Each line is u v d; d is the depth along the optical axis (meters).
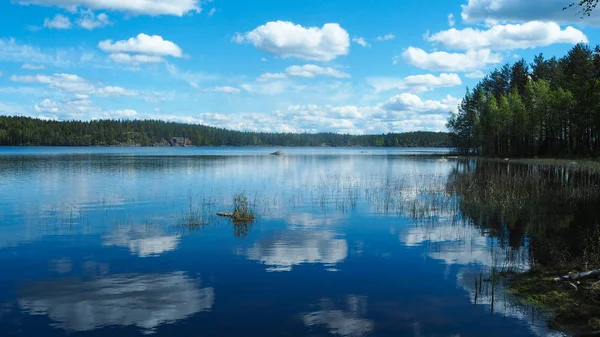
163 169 57.91
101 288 11.19
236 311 9.63
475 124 104.94
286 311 9.61
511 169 53.28
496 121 92.38
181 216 22.25
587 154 72.19
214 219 21.34
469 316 9.23
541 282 11.12
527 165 61.41
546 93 82.00
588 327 8.49
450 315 9.29
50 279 11.96
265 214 22.95
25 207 25.17
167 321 9.12
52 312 9.63
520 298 10.18
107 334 8.53
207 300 10.32
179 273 12.47
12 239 16.95
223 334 8.49
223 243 16.22
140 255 14.51
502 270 12.48
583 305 9.45
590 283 10.60
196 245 15.91
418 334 8.39
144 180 42.28
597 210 22.25
